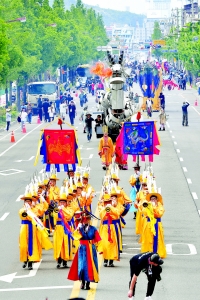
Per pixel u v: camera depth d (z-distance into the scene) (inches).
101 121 3004.4
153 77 4503.0
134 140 1974.7
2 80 4421.8
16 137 3535.9
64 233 1336.1
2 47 4057.6
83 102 5211.6
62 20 7293.3
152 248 1364.4
